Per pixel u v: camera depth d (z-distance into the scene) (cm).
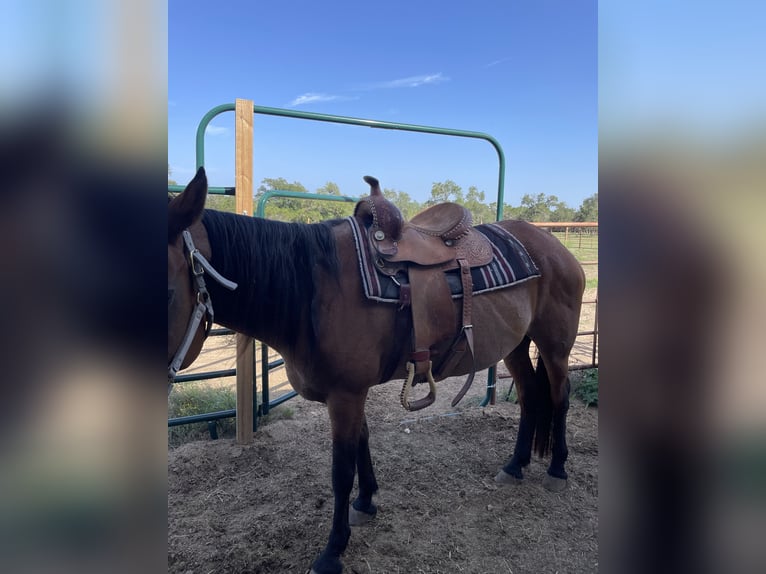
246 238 138
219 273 133
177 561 167
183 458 237
